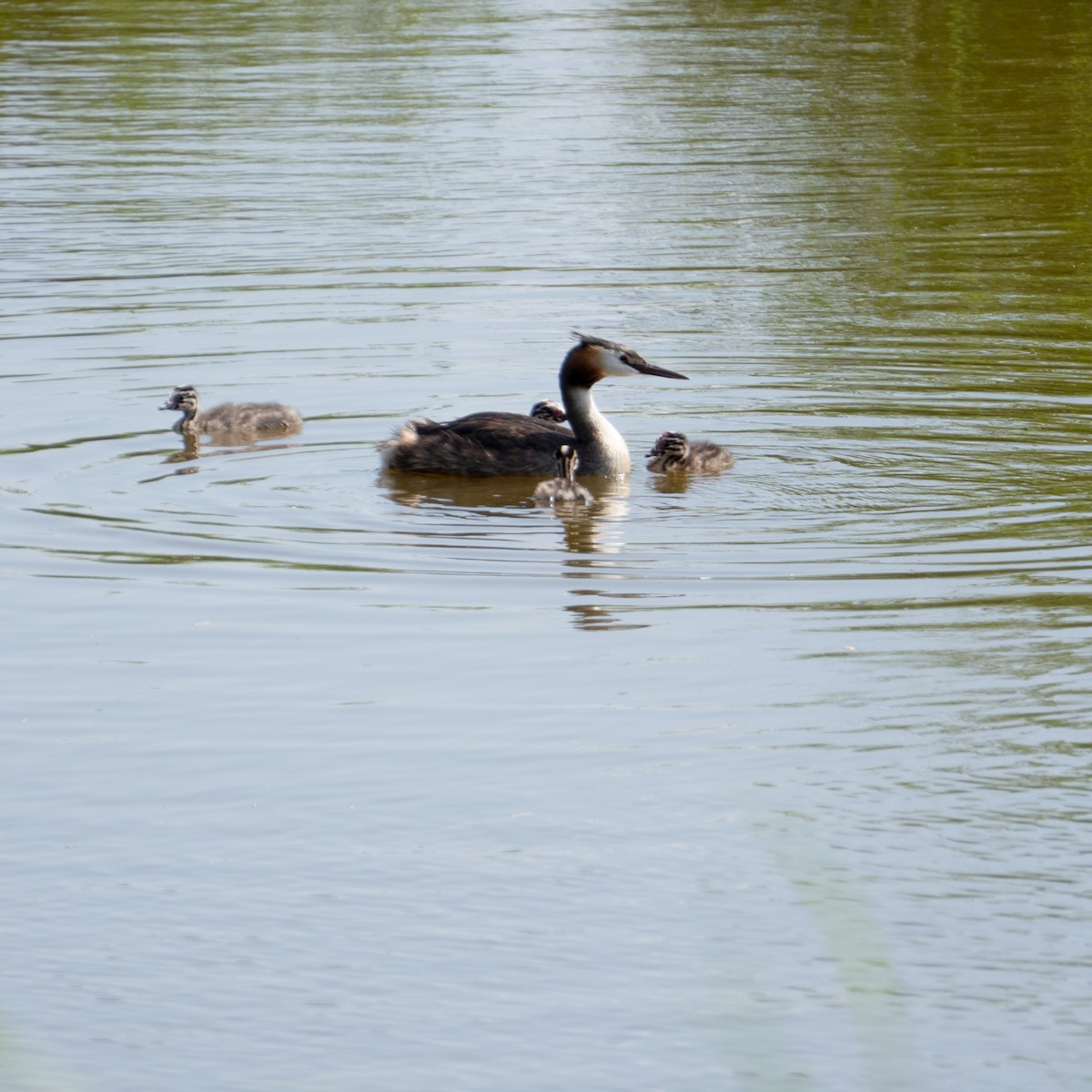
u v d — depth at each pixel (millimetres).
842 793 11008
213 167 35000
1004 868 10102
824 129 38375
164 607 14336
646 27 54094
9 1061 8336
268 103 42312
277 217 30797
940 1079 8320
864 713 12141
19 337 23328
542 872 10195
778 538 15875
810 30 52531
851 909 9688
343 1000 9008
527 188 32938
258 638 13688
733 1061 8477
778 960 9312
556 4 60094
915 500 16828
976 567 14922
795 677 12766
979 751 11555
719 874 10156
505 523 16578
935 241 28703
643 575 14992
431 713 12297
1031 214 30531
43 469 18109
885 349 22453
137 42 51906
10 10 58281
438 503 17281
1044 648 13172
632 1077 8398
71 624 13977
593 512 16844
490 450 18312
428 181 33625
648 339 23109
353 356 22516
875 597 14305
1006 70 45062
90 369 21922
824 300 25047
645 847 10438
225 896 9984
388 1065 8516
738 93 42875
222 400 20469
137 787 11273
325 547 15852
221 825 10781
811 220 30344
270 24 55469
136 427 19656
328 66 47594
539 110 41062
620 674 12883
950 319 23875
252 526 16453
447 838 10594
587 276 26578
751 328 23625
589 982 9141
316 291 25750
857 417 19734
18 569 15156
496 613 14156
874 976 9117
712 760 11500
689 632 13656
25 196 32594
